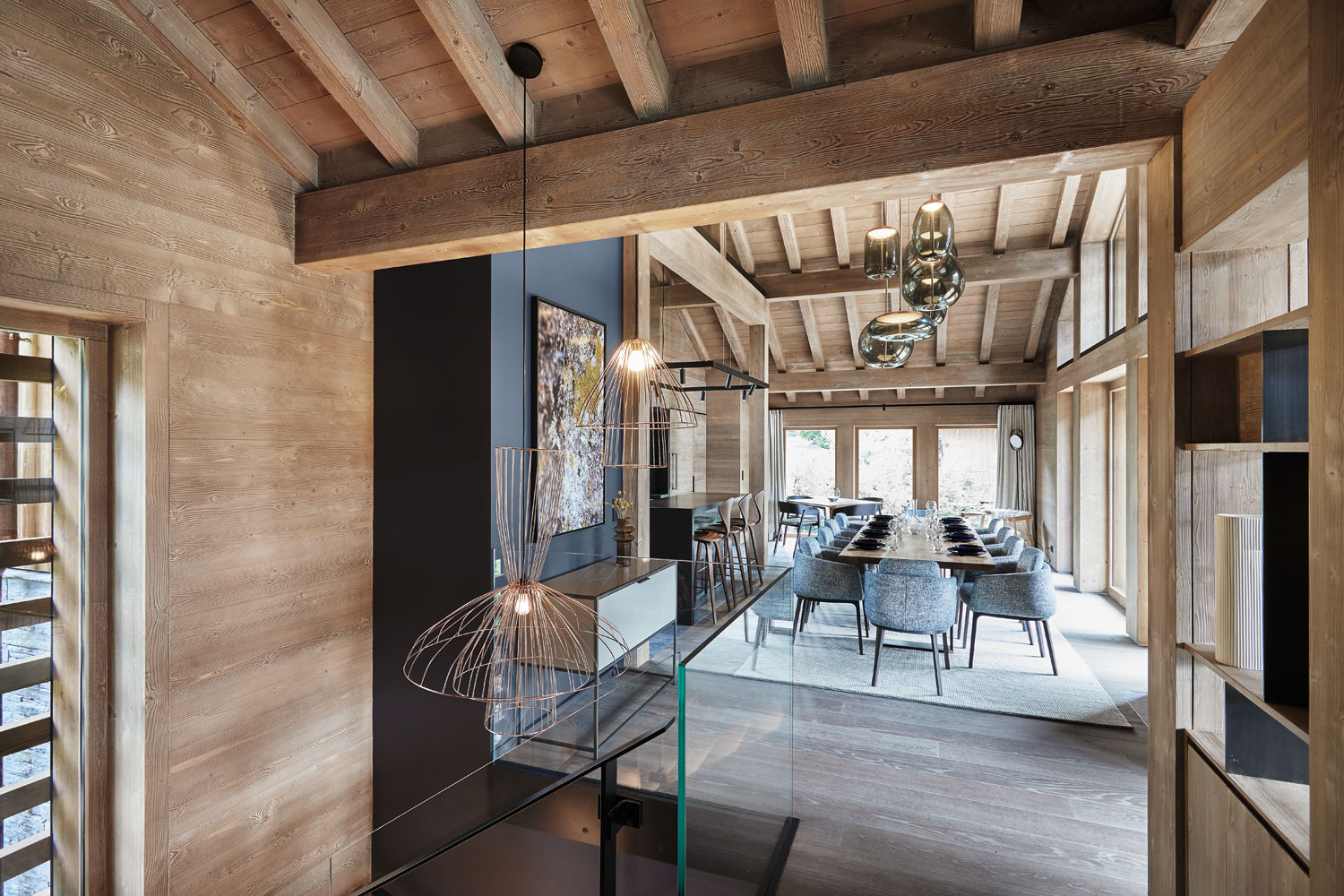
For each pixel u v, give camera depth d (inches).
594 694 124.6
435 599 124.0
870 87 75.0
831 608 253.4
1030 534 384.2
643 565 146.6
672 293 309.1
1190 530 69.2
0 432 81.4
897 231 167.5
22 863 84.3
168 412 92.4
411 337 126.6
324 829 118.2
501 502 122.3
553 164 89.8
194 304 95.6
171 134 92.3
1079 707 153.2
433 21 78.7
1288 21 48.8
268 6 79.9
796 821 107.3
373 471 129.1
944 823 106.8
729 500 217.2
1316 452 45.3
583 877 61.9
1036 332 334.0
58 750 87.0
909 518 259.8
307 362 114.9
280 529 109.8
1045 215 272.2
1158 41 66.3
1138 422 206.1
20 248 75.9
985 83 70.9
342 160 107.7
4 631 82.0
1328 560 43.9
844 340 371.2
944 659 185.3
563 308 143.7
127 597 90.7
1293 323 50.4
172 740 93.4
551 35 85.6
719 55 83.7
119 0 83.4
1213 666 64.2
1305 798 57.6
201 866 97.0
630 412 168.2
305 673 114.4
